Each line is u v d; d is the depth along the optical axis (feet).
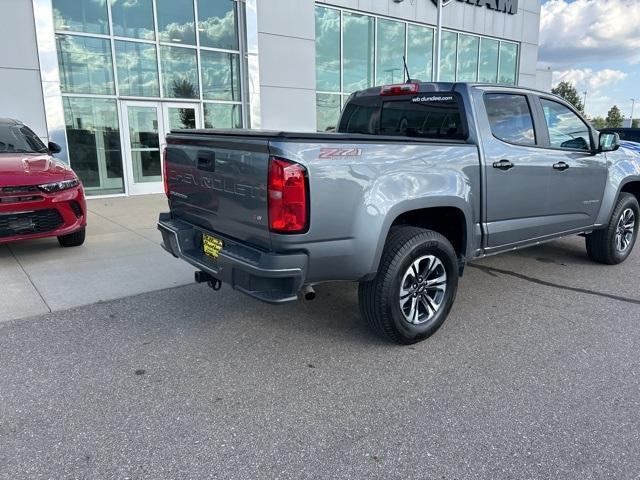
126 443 8.43
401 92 14.82
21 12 31.22
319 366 11.09
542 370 10.93
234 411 9.36
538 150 14.57
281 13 41.27
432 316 12.34
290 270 9.67
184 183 12.68
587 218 17.21
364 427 8.91
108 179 37.40
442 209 12.34
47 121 33.12
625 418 9.15
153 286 16.21
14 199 17.80
